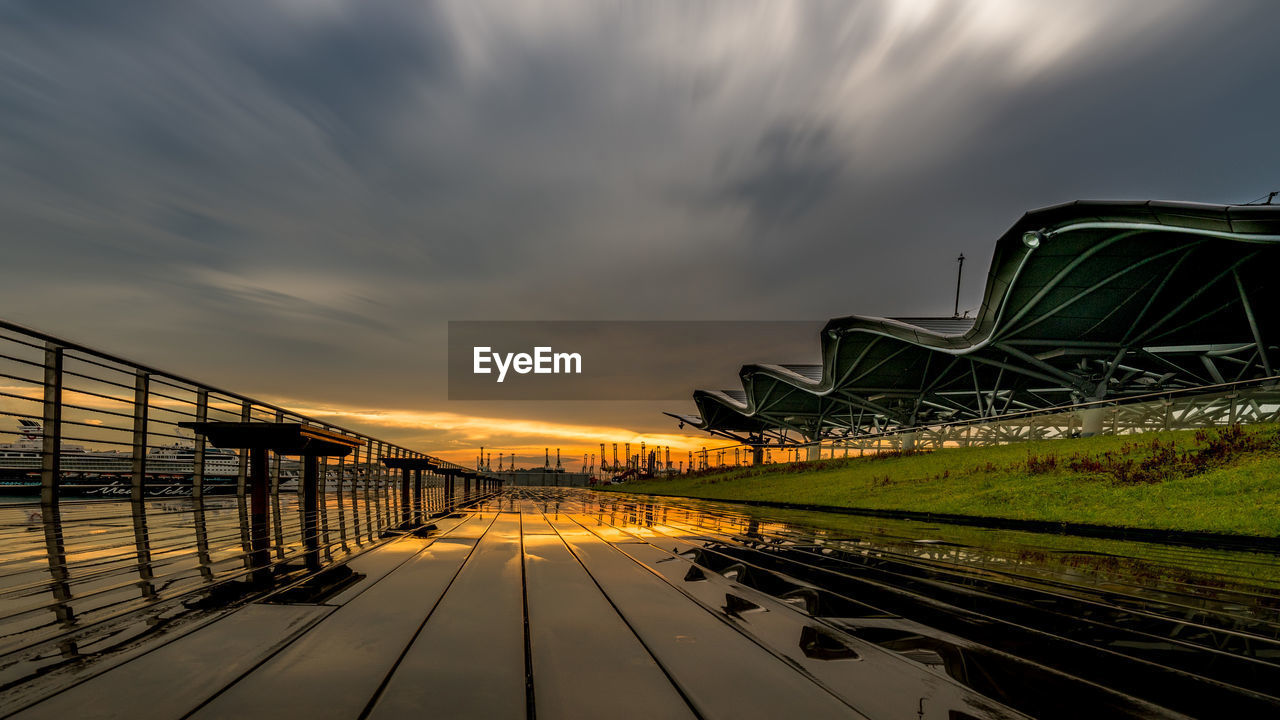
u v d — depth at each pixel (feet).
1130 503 40.34
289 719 6.15
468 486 121.90
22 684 6.77
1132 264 103.35
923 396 202.80
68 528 21.18
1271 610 14.61
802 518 47.73
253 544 19.39
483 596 12.94
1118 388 143.74
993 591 16.05
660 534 29.81
